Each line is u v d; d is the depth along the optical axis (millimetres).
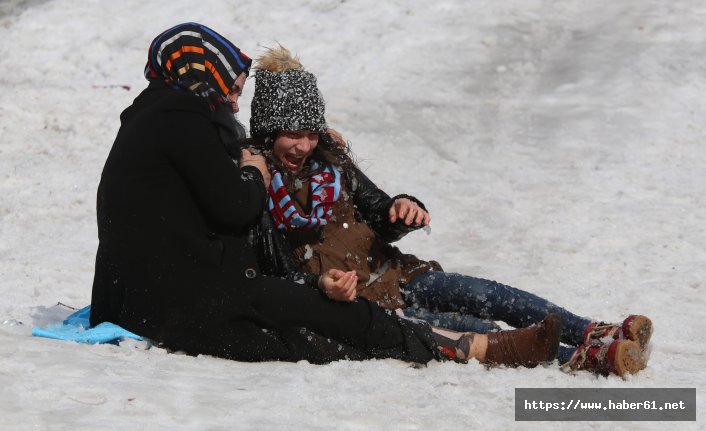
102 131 32156
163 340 13492
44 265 21312
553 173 30266
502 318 14406
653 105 35125
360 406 11430
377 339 13617
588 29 41938
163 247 13211
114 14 42938
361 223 14625
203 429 10320
